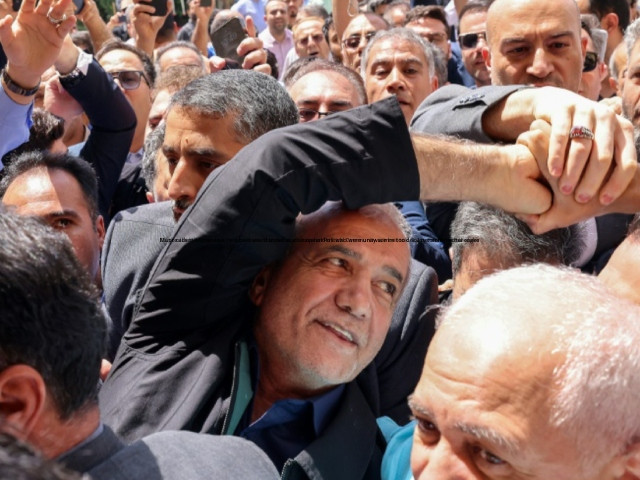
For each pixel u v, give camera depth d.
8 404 1.30
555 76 3.43
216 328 2.07
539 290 1.48
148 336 2.07
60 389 1.35
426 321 2.33
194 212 1.95
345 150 1.85
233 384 1.99
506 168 1.91
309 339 1.98
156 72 5.19
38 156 2.80
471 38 5.14
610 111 1.89
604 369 1.37
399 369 2.31
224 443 1.58
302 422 2.05
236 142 2.44
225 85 2.47
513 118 2.04
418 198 1.90
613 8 5.35
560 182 1.87
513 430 1.38
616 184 1.87
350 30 5.48
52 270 1.36
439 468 1.46
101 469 1.39
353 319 1.97
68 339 1.36
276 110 2.50
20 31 2.79
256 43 4.84
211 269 1.94
